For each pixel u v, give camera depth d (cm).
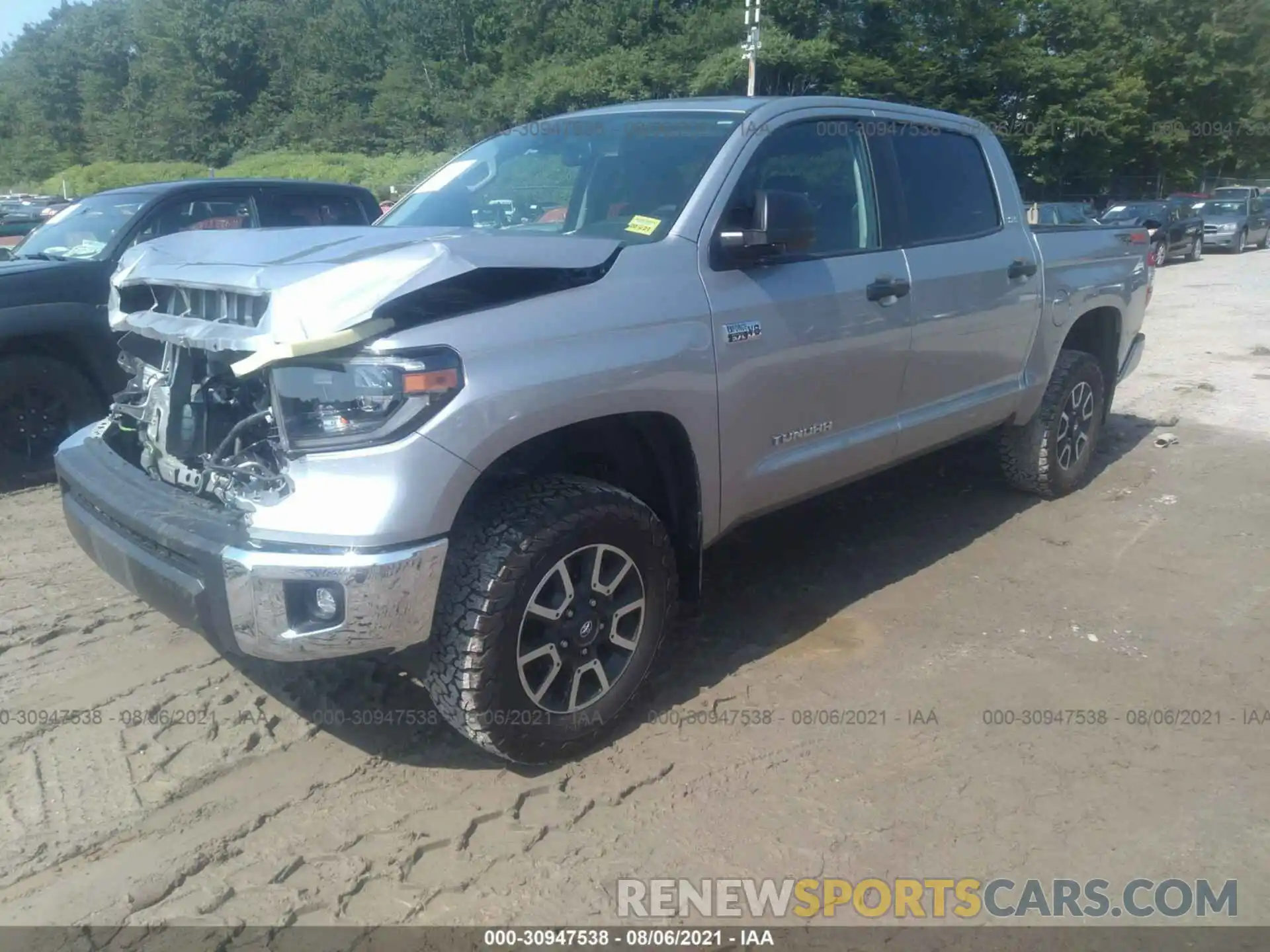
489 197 425
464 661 298
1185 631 432
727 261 364
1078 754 341
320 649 283
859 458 432
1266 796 320
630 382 322
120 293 360
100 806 307
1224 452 704
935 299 449
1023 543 530
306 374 284
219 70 7075
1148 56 4212
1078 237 573
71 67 8412
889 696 376
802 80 3538
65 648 404
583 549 316
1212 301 1636
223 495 306
